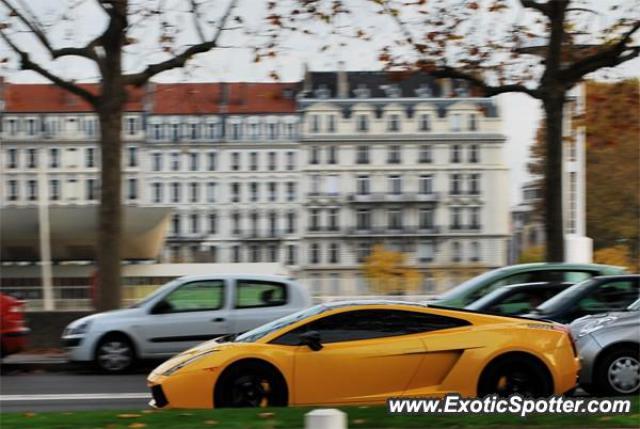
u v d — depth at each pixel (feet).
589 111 177.78
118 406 95.50
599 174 553.23
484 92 173.06
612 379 92.48
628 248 558.15
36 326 159.53
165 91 164.76
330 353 81.61
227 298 128.57
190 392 80.69
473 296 132.98
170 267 387.55
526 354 81.92
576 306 111.55
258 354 81.20
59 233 339.16
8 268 368.89
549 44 167.43
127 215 350.64
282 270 433.48
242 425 66.08
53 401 100.27
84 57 156.35
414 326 82.99
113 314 129.08
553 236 169.37
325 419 45.98
